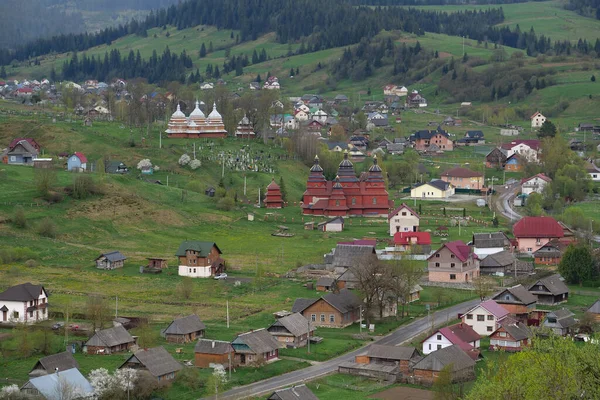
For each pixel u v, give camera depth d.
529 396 177.62
